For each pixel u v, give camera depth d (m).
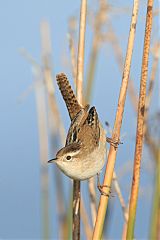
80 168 4.30
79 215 4.31
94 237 4.24
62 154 4.30
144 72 4.24
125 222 4.35
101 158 4.30
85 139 4.30
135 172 4.24
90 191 4.36
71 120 4.33
